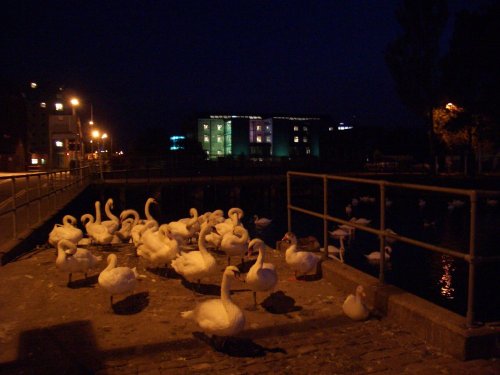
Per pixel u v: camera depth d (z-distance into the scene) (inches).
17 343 197.3
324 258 303.4
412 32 1547.7
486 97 1301.7
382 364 176.4
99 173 1624.0
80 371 172.4
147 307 243.9
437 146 2015.3
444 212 1188.5
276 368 175.0
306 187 1823.3
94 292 270.2
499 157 1803.6
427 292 519.5
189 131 3412.9
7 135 2005.4
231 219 423.5
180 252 297.3
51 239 380.5
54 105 3257.9
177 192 1763.0
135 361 181.8
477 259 180.1
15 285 284.2
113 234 444.1
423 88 1568.7
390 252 655.8
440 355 183.0
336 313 229.9
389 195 1398.9
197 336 204.2
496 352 180.5
